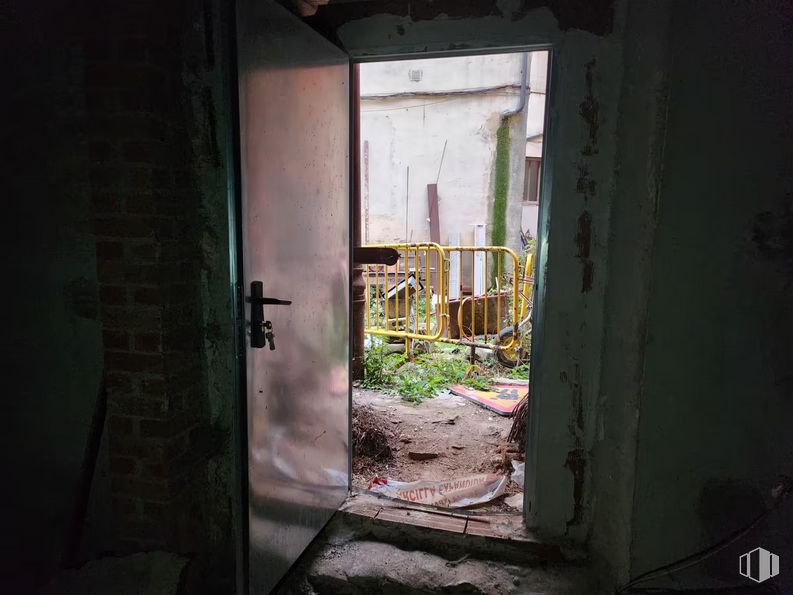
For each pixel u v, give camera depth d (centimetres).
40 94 156
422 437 329
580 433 204
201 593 180
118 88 150
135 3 146
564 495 208
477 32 195
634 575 177
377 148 780
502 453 301
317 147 201
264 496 176
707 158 141
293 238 187
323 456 221
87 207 160
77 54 152
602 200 190
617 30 181
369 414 346
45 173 160
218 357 182
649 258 165
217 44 163
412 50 207
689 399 150
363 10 207
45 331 169
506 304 496
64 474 175
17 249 166
